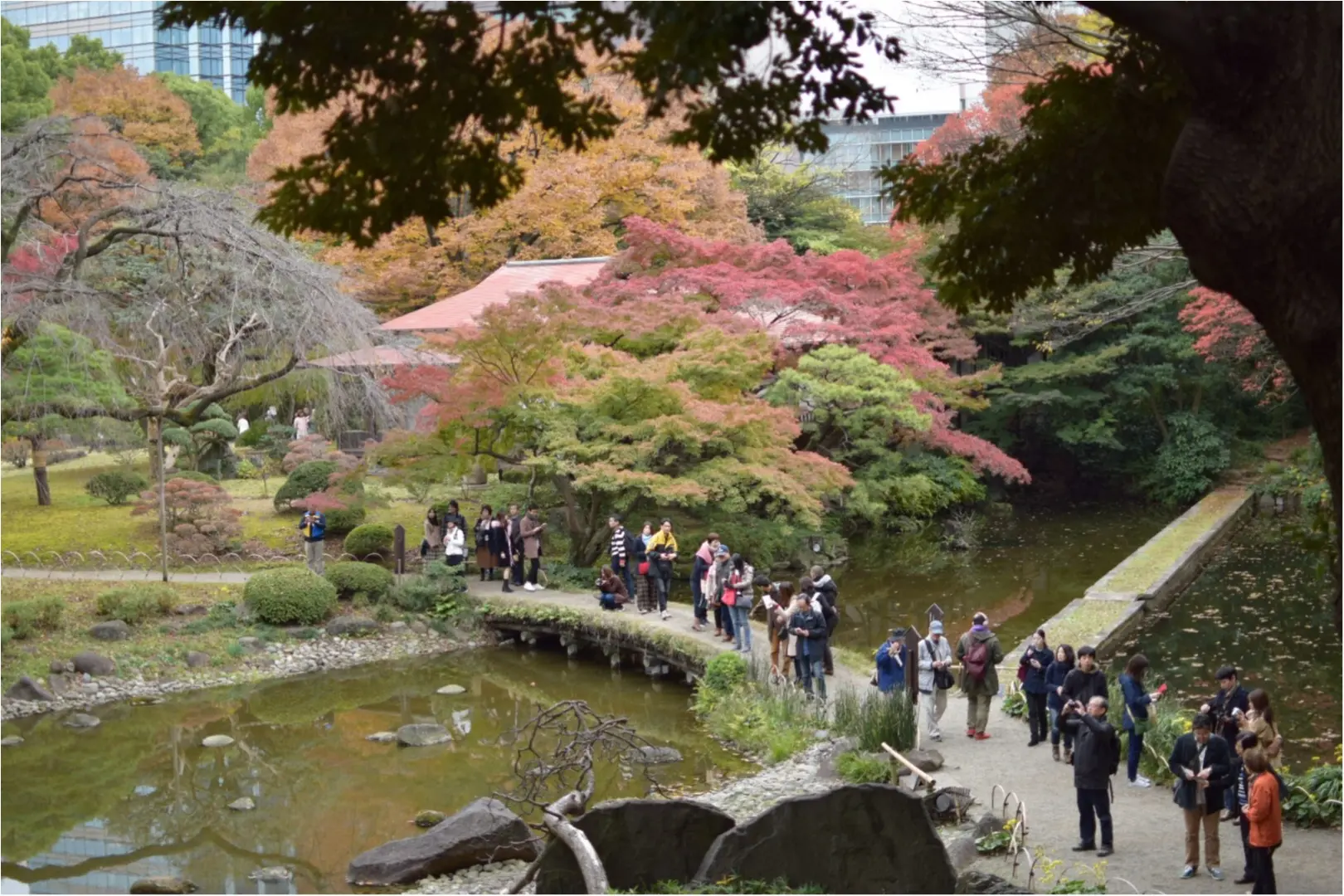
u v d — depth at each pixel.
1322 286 5.72
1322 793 12.82
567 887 10.20
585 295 31.77
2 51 45.44
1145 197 9.20
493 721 19.62
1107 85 9.15
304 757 17.92
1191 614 24.78
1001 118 29.47
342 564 25.58
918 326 33.66
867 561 32.72
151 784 16.92
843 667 20.09
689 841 10.59
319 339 23.19
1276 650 21.61
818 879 10.43
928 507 36.22
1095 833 12.46
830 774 15.22
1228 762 11.16
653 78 7.49
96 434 24.95
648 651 21.98
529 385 26.36
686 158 40.28
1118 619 22.67
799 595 18.55
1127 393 40.47
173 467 38.12
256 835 14.98
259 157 40.38
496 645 24.58
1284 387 31.11
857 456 36.53
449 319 36.16
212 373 24.50
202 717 19.95
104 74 48.16
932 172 9.83
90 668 21.09
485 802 13.98
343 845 14.50
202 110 54.50
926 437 34.34
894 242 44.66
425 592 25.05
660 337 28.78
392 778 16.89
